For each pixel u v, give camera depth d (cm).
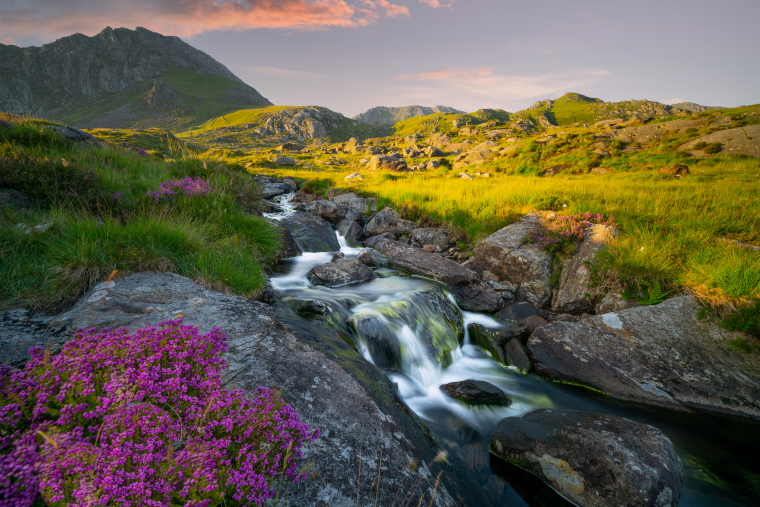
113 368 233
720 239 887
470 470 438
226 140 18025
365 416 364
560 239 1026
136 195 916
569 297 911
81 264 517
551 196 1359
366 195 2069
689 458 478
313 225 1305
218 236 834
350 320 657
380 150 9931
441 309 826
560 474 404
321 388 379
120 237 599
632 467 371
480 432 513
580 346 686
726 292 691
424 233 1388
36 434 192
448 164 5212
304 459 287
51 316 434
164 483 183
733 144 3609
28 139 1184
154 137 9900
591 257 932
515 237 1100
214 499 185
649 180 2183
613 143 4288
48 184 763
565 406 585
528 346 721
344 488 277
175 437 214
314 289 831
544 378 671
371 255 1121
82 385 217
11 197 707
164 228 665
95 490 168
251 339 427
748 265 716
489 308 923
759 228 932
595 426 427
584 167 3462
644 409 577
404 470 320
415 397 589
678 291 773
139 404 212
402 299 771
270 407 248
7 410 196
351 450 315
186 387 240
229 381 353
